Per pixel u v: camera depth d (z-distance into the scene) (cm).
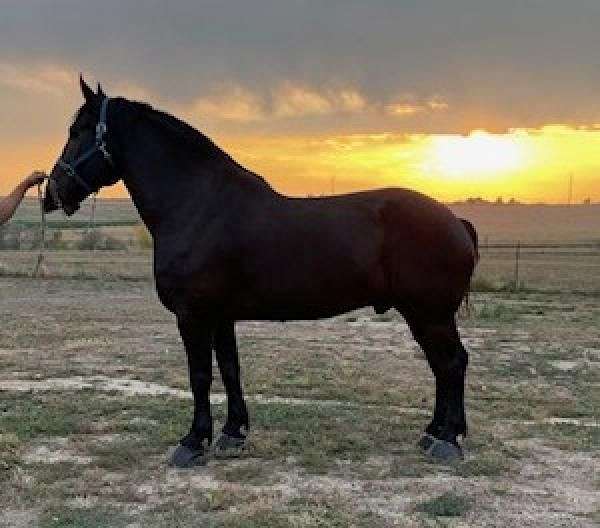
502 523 514
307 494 564
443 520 516
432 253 614
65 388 930
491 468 626
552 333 1470
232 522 500
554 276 2991
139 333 1419
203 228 624
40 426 739
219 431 743
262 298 626
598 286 2503
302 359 1148
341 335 1444
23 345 1267
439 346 638
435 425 668
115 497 560
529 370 1095
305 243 616
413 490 577
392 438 709
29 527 507
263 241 616
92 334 1398
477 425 764
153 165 647
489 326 1570
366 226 619
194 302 628
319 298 623
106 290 2242
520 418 815
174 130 648
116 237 4284
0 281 2430
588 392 959
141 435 722
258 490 569
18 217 6059
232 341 681
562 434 744
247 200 632
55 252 3738
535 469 636
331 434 720
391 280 623
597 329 1534
